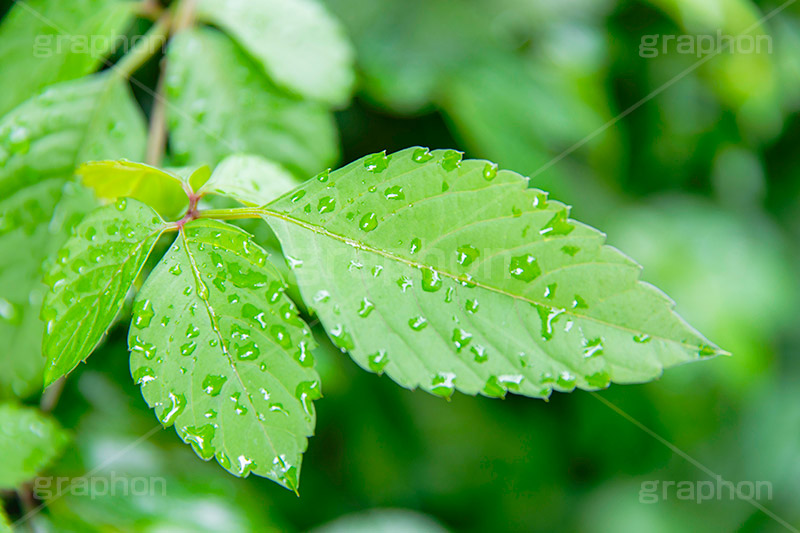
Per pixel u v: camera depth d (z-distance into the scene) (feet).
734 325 4.00
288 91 2.17
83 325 1.91
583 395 3.93
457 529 3.89
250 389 1.89
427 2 3.26
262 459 1.88
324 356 2.61
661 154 4.13
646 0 3.45
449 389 1.89
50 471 2.18
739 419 4.62
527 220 1.90
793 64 4.29
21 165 2.06
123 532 2.16
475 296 1.90
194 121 2.14
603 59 3.68
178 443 2.36
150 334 1.90
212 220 1.92
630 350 1.88
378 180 1.91
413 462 3.66
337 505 3.36
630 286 1.88
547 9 3.52
